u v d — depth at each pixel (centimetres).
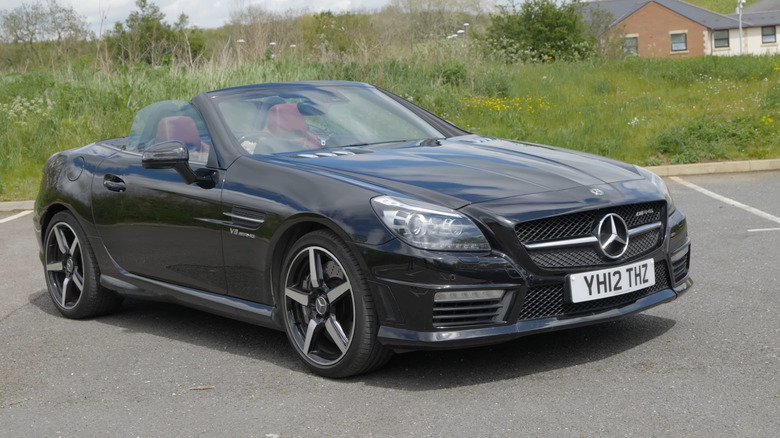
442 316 332
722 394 319
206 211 412
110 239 477
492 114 1380
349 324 359
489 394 333
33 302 559
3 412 348
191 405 342
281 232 373
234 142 423
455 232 331
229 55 1598
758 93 1445
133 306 534
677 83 1620
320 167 382
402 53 1731
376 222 341
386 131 454
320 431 305
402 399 334
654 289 382
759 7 7688
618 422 296
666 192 397
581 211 343
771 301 457
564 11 2503
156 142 465
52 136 1305
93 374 394
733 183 986
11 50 1848
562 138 1223
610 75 1716
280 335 444
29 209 1037
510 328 337
